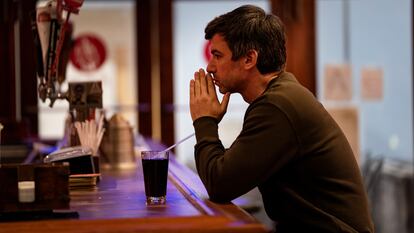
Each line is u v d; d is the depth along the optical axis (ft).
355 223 6.04
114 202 5.71
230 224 4.64
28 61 15.72
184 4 16.48
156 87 16.52
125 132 8.57
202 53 16.55
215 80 6.52
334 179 6.09
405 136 15.85
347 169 6.19
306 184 6.09
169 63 16.47
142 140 12.74
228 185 5.73
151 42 16.46
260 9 6.49
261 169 5.79
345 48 15.87
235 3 16.52
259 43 6.29
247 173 5.76
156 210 5.25
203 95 6.40
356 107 15.71
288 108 5.92
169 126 16.57
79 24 16.46
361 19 15.89
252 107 6.06
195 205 5.50
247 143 5.83
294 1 15.47
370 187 15.78
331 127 6.23
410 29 15.53
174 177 7.34
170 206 5.46
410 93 15.72
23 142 11.10
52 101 8.00
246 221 4.75
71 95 7.91
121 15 16.48
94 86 7.89
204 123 6.27
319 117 6.08
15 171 4.92
